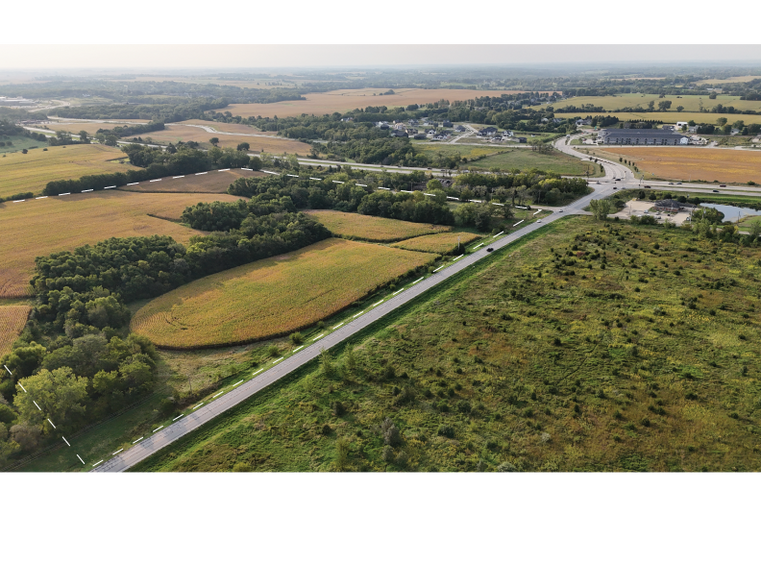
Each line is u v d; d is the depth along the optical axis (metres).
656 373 82.12
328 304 109.81
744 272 117.69
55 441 71.56
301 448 68.56
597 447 67.31
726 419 71.69
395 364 86.88
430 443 68.62
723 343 89.69
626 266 123.56
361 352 90.75
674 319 98.00
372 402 77.44
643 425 71.06
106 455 68.81
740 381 79.44
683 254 129.50
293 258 137.12
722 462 64.38
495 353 89.12
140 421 75.88
